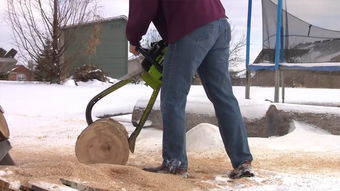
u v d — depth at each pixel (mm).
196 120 5547
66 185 2607
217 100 3584
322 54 7059
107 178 2861
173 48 3439
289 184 3279
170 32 3439
